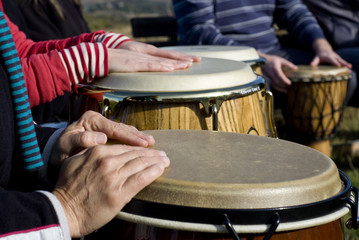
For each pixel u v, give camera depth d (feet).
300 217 2.73
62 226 2.72
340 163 9.91
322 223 2.80
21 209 2.67
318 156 3.42
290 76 8.91
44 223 2.69
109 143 3.45
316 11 11.22
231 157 3.32
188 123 4.20
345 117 13.60
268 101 5.06
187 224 2.68
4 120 3.13
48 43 5.42
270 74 9.02
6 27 3.26
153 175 2.86
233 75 4.59
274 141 3.80
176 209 2.72
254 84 4.61
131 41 5.43
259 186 2.78
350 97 10.02
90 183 2.85
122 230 2.96
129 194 2.82
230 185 2.78
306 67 9.31
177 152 3.40
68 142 3.39
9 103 3.26
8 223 2.60
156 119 4.20
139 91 4.29
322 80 8.76
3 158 3.16
